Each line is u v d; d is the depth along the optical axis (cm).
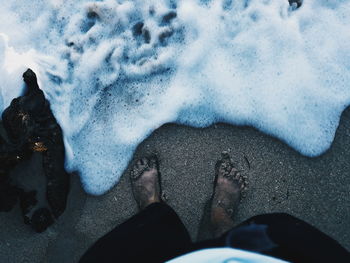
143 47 131
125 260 106
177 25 131
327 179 129
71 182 129
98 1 131
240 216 129
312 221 129
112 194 129
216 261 89
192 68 131
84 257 110
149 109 131
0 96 129
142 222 113
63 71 130
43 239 128
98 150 130
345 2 131
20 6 132
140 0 131
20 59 130
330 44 131
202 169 130
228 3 131
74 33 131
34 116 124
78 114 130
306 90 130
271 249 100
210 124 130
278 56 130
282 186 129
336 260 106
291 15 131
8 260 128
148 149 130
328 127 130
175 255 103
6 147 120
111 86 131
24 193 125
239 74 131
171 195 130
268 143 130
